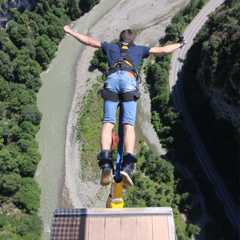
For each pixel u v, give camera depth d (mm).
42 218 41312
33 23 55812
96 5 63594
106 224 6500
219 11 49750
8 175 41250
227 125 44531
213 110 46844
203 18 56594
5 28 56719
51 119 49500
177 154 44250
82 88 51938
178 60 53188
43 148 46812
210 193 41375
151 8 61031
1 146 44438
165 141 45469
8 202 41281
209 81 46219
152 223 6520
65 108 50500
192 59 52562
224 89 42781
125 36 6352
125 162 5320
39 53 53125
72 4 60406
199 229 38344
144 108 48812
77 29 60906
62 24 59375
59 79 53781
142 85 50500
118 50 6148
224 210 40688
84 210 6602
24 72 50000
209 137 45344
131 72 5883
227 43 43312
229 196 41562
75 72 54188
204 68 47281
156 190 41594
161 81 48562
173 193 41406
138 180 41281
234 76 40125
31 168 42969
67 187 43500
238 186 41312
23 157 43625
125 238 6387
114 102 5684
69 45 58094
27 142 44844
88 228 6465
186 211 40438
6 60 49531
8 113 47938
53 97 51812
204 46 46750
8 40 52531
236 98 40875
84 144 46125
